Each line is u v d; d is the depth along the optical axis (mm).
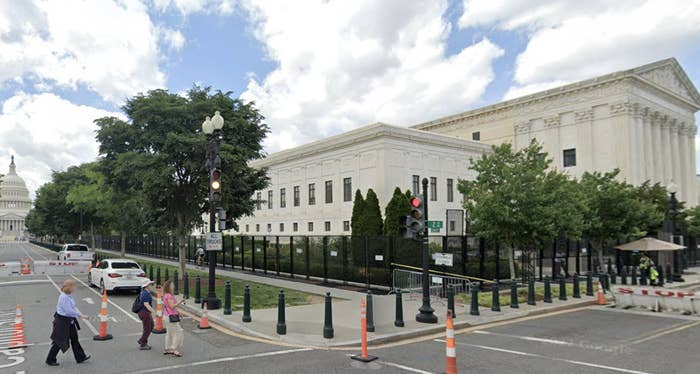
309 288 20516
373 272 20906
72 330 8820
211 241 14781
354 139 44500
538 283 22812
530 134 60406
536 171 18719
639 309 15836
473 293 14023
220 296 17797
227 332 11773
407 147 43625
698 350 9977
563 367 8609
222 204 22141
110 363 8859
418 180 44125
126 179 21062
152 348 10031
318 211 49531
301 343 10500
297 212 53156
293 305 15734
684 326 12797
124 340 10836
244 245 31906
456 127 69125
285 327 11250
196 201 22250
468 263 20188
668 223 28344
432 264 20828
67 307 8734
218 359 9141
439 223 13258
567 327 12617
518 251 22969
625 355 9531
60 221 54531
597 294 18609
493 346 10352
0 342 10586
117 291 20109
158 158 19141
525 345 10453
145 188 19156
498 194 18453
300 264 25641
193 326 12547
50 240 109062
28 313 14594
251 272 29234
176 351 9414
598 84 53594
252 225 62656
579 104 55688
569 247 28078
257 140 23500
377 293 18969
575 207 20125
